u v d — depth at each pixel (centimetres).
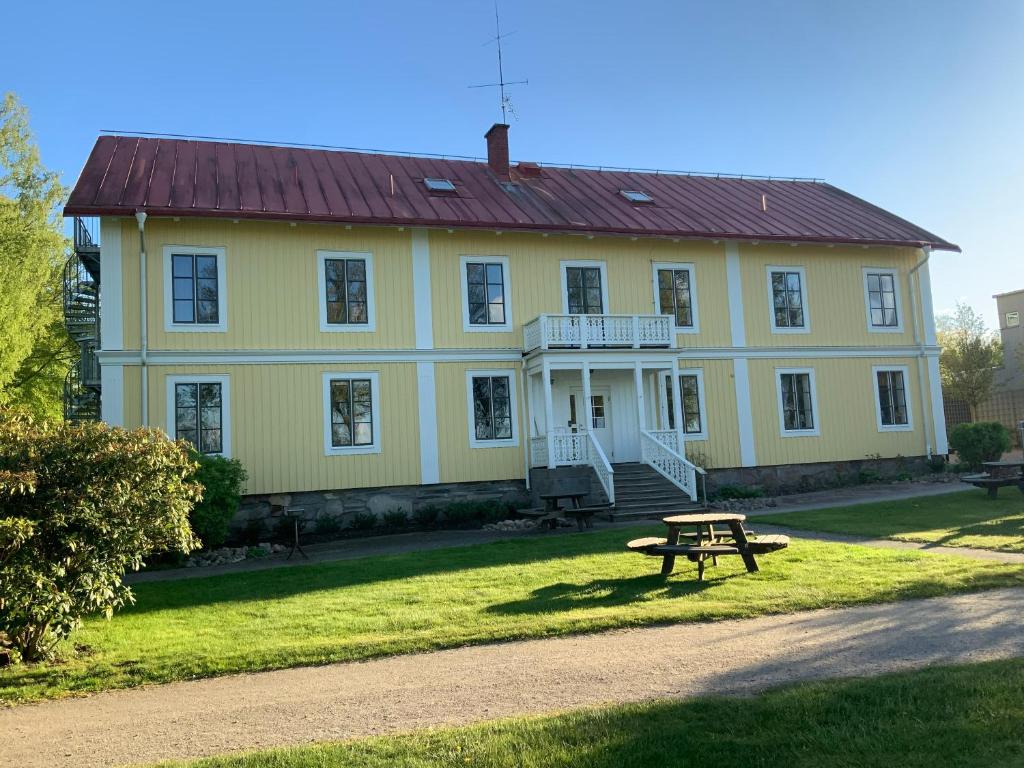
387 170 2267
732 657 657
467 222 2005
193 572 1405
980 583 891
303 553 1552
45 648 799
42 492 791
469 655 723
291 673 704
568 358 2002
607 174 2639
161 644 828
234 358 1853
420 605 955
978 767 413
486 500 2031
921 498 1869
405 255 2028
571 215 2184
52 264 3084
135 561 862
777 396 2353
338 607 973
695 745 455
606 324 2052
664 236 2189
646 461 2059
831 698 516
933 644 661
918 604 824
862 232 2458
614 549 1323
